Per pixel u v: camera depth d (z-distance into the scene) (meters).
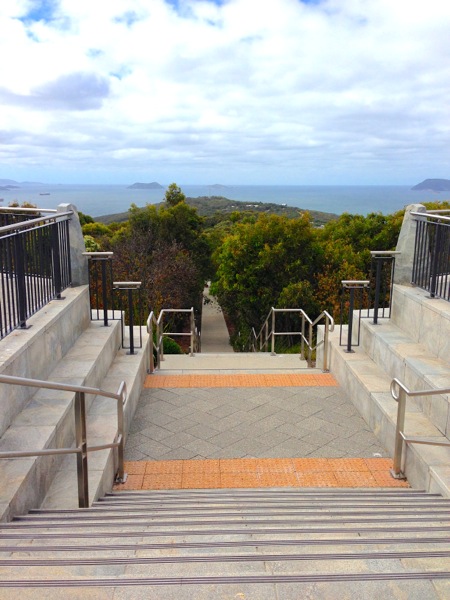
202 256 26.45
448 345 5.00
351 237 23.73
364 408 5.46
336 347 6.79
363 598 1.85
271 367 8.77
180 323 22.36
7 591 1.84
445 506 3.19
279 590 1.87
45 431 3.53
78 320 5.93
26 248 4.75
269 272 19.02
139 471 4.38
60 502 3.28
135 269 18.88
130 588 1.87
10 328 4.16
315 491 3.91
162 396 6.16
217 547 2.28
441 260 5.73
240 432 5.17
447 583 1.92
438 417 4.37
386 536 2.47
